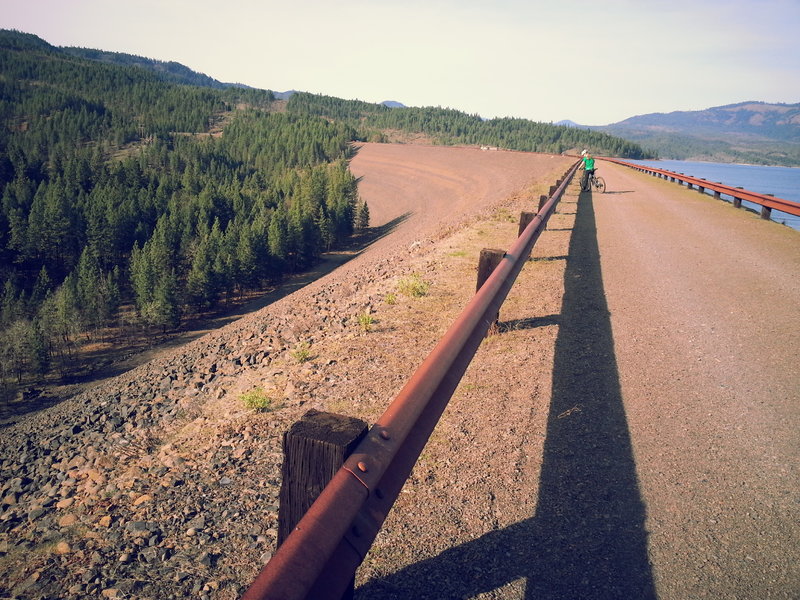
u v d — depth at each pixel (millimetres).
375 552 2684
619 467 3479
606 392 4602
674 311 6973
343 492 1579
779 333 6090
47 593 2824
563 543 2756
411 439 2316
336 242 134875
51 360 79312
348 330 6992
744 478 3363
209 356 8695
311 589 1384
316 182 155375
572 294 7695
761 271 9250
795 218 24031
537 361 5266
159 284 95438
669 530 2865
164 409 6738
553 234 13164
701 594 2408
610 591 2426
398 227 130500
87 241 135125
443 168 169375
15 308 97188
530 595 2395
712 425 4047
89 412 7859
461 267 9719
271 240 112125
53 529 3564
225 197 163375
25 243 132250
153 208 158625
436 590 2418
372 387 5035
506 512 3016
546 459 3570
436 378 2627
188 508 3471
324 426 1749
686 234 13312
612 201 21328
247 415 5016
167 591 2688
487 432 3926
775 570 2564
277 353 7262
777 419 4133
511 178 109812
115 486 4086
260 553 2936
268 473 3814
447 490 3225
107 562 3002
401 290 8367
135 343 87500
